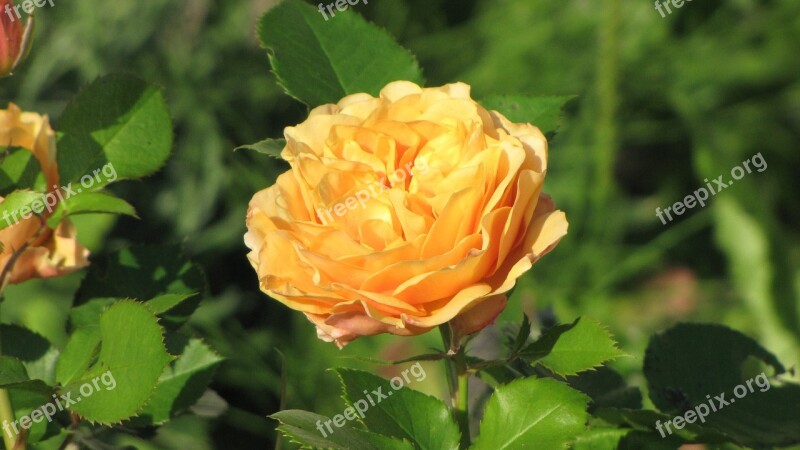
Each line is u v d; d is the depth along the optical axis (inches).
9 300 55.3
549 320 33.5
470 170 27.0
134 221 63.9
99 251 55.2
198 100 66.6
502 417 28.0
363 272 27.1
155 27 69.2
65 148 30.4
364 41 31.4
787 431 31.1
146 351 27.8
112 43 67.4
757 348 31.8
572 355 28.0
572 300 64.7
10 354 30.8
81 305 31.1
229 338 60.0
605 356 27.8
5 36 29.1
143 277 31.2
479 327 27.6
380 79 31.3
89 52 65.8
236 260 65.3
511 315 52.6
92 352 28.9
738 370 31.8
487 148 27.5
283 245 27.5
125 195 64.1
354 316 27.1
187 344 31.0
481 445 28.0
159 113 30.7
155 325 27.8
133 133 30.7
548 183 69.4
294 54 31.2
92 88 30.5
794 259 68.7
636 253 66.7
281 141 29.9
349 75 31.3
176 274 31.2
